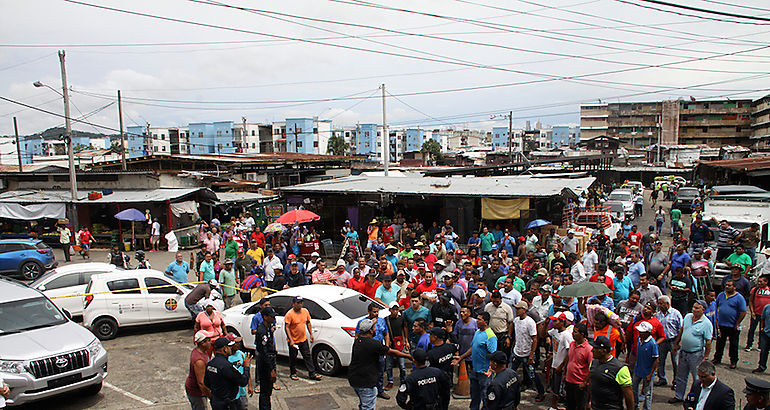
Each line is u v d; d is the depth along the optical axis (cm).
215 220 2184
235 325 1103
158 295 1286
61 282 1364
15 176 3122
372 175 3400
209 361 680
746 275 1330
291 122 10600
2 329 879
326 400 874
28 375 793
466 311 897
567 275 1028
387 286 1123
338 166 5006
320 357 1004
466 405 859
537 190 1944
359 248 2009
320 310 1020
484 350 769
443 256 1650
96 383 874
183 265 1427
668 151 7894
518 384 668
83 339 881
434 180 2491
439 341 740
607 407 641
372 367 736
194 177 3098
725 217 1748
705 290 1312
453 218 2042
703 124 9325
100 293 1237
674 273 1159
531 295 1036
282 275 1298
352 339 962
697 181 5109
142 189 2825
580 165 4972
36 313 940
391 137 12438
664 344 905
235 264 1525
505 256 1377
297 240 2025
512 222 2003
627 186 4556
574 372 720
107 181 2941
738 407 826
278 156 4475
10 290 991
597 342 648
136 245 2606
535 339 868
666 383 938
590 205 2714
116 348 1173
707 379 605
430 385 635
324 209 2350
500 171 4341
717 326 1009
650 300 1020
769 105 7894
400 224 2070
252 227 2366
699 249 1497
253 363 1078
